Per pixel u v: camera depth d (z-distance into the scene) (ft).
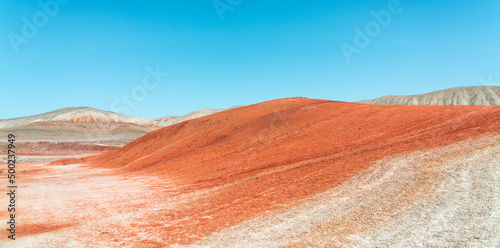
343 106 139.95
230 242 33.09
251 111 150.71
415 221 32.89
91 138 529.04
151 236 37.40
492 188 37.65
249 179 67.05
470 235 28.19
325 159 72.54
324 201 43.98
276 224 37.40
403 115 104.27
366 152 70.33
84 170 127.65
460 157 51.72
